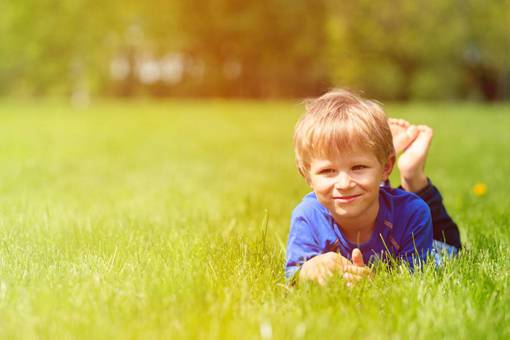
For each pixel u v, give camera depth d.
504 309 2.16
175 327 1.95
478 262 2.81
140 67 37.47
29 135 11.89
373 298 2.27
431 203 3.17
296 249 2.72
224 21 35.38
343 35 31.42
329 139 2.47
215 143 11.08
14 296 2.29
